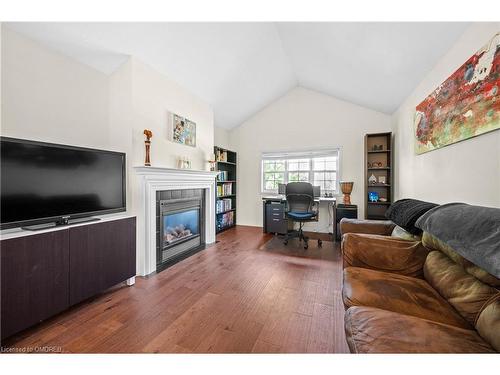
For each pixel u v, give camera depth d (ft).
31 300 4.44
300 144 14.43
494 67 4.19
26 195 4.79
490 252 2.79
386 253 5.16
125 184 7.07
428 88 7.20
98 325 4.80
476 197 4.83
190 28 7.29
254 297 6.00
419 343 2.63
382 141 12.39
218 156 13.84
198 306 5.56
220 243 11.37
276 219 13.11
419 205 5.74
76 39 6.21
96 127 7.39
